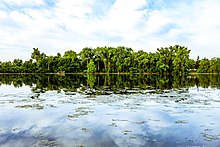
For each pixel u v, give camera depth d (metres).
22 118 18.02
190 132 14.40
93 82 55.53
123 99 27.30
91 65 114.81
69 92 34.84
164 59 109.75
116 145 12.22
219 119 17.52
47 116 18.66
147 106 22.70
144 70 114.00
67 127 15.54
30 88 41.31
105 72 119.12
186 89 38.47
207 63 125.19
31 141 12.77
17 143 12.45
